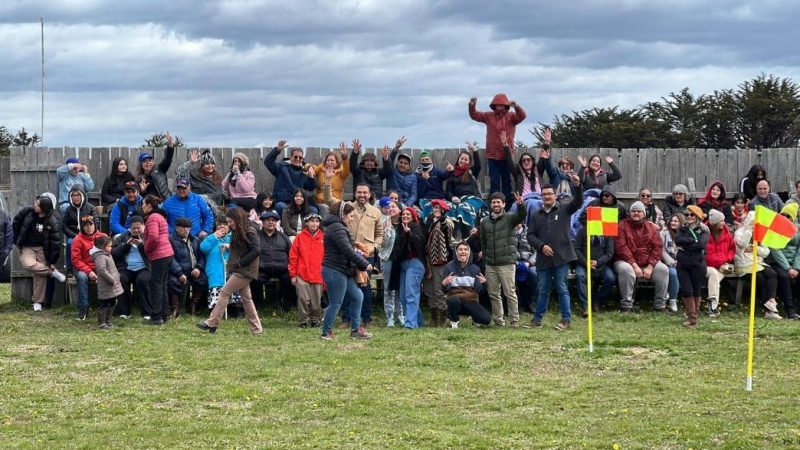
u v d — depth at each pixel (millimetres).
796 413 12180
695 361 15469
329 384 13812
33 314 19703
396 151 20766
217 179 20531
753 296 13562
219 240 19062
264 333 17484
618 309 20438
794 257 20109
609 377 14391
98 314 18281
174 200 19594
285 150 21719
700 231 18625
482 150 22062
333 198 20547
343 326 18219
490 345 16609
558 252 18125
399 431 11469
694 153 22719
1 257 19875
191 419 12086
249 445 10969
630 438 11164
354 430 11523
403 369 14766
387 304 18609
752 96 57656
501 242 18344
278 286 19641
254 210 19938
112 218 19594
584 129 57750
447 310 18500
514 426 11625
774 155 22844
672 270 20031
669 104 59031
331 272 16688
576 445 10945
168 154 20531
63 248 20578
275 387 13602
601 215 16312
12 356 15602
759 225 13719
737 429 11469
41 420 12094
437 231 18438
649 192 20859
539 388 13625
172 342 16594
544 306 18469
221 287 18922
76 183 20781
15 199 21188
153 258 18234
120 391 13398
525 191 21047
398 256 18359
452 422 11883
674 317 19500
